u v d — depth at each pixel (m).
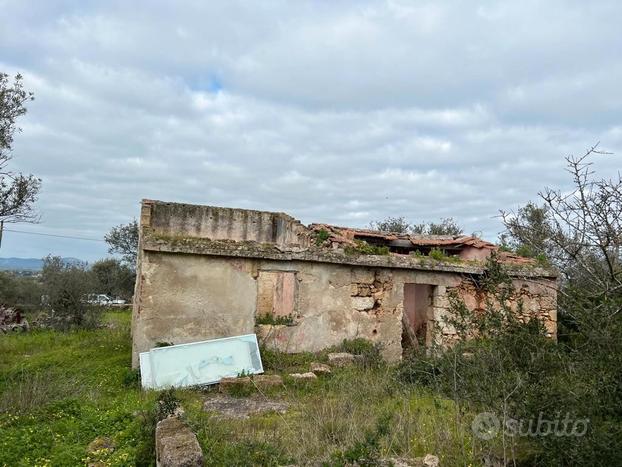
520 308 5.89
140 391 8.82
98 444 5.92
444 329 11.73
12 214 11.94
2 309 18.12
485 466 4.65
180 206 15.59
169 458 4.44
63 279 18.06
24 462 5.49
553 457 4.18
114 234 34.25
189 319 10.24
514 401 4.54
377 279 11.70
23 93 11.87
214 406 7.82
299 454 5.02
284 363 10.21
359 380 8.53
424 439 5.32
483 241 14.17
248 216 16.53
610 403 4.10
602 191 4.66
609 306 4.62
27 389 8.02
